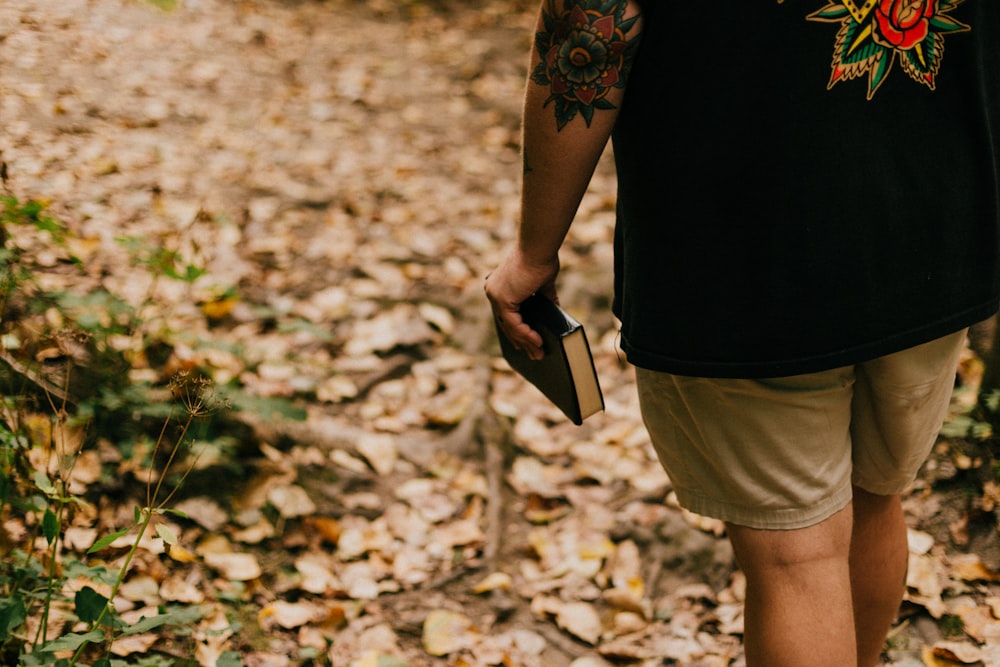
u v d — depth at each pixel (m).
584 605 2.16
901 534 1.52
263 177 3.77
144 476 2.19
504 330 1.43
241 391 2.48
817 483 1.26
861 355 1.14
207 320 2.86
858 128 1.08
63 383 2.22
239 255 3.25
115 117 3.73
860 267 1.11
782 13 1.04
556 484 2.56
